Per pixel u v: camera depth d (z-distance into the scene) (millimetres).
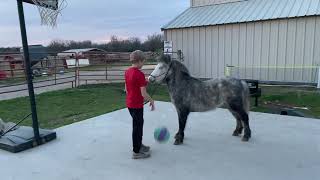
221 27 11625
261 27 10727
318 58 9797
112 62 17859
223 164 4047
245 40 11156
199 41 12273
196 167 3975
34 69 15695
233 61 11570
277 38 10453
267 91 9609
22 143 4715
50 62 18047
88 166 4102
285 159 4164
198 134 5375
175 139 4910
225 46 11664
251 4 12078
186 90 4820
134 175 3783
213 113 6785
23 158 4422
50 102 9508
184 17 13109
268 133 5309
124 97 10320
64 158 4402
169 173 3811
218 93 4797
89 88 12797
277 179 3578
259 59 10953
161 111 7207
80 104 9102
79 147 4848
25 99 10102
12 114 7820
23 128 5406
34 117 4895
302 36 9961
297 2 10805
